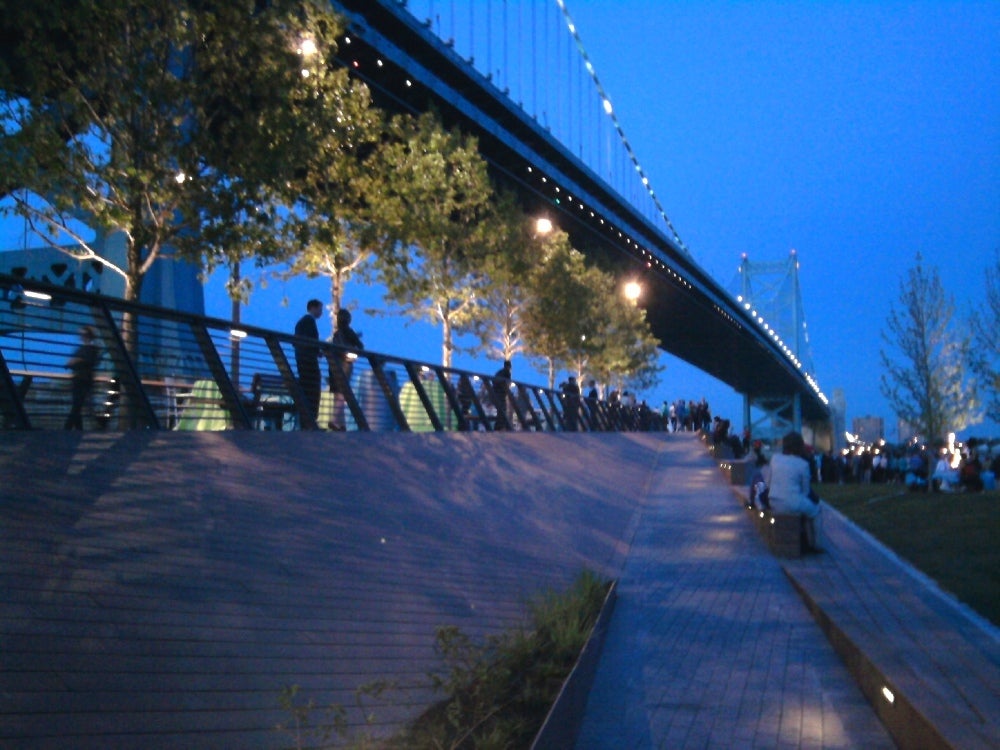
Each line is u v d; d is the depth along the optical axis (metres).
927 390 24.97
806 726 6.01
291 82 14.81
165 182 13.85
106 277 19.70
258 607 6.10
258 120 14.36
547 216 49.16
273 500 8.38
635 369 55.78
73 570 5.59
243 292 16.98
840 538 13.27
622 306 51.88
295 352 12.77
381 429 15.17
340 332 14.95
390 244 23.11
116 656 4.91
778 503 11.90
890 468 34.91
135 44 13.38
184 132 14.66
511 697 5.75
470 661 5.93
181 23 13.41
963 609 8.30
